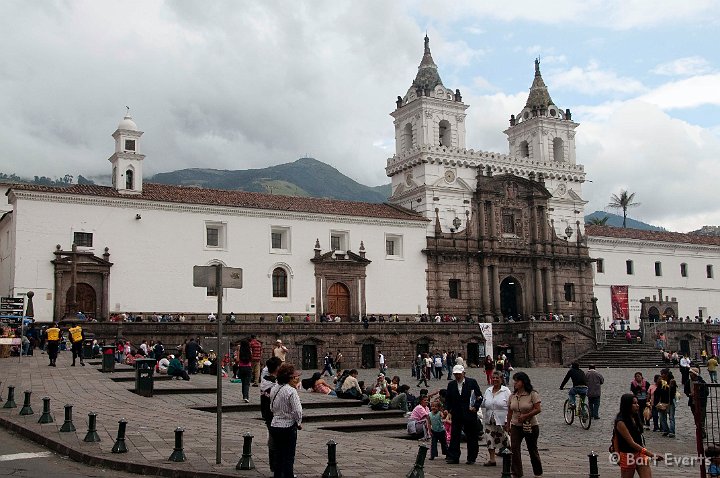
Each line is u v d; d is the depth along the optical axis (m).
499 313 85.56
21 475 16.89
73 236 63.78
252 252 72.00
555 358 78.75
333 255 76.25
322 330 69.19
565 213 93.06
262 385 18.52
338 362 65.06
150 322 61.06
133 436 21.86
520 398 19.28
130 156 68.12
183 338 62.19
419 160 85.00
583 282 92.00
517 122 99.06
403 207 87.00
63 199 63.59
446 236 84.19
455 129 89.06
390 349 73.00
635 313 96.75
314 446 22.23
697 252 103.94
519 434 19.16
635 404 16.52
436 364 60.84
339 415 29.86
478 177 87.19
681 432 31.47
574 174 94.00
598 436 29.86
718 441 22.31
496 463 21.56
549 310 88.56
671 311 99.50
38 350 52.22
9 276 64.06
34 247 62.09
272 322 67.62
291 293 73.56
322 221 76.50
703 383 17.70
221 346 18.98
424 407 26.86
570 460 23.16
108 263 64.31
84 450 19.59
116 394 31.81
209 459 19.05
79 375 37.94
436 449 22.61
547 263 89.44
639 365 77.50
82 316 60.84
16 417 24.53
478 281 85.25
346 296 77.19
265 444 21.55
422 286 81.50
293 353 67.69
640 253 98.81
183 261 68.38
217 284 19.28
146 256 66.69
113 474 17.80
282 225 74.19
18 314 46.50
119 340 54.59
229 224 71.25
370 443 24.23
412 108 88.94
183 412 27.94
